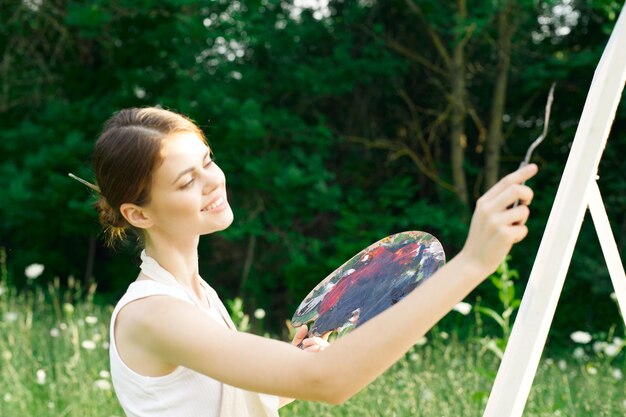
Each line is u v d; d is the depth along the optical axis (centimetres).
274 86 854
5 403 376
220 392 140
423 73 911
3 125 861
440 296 107
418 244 146
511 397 128
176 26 740
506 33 809
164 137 139
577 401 361
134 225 143
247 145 750
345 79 812
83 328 475
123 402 139
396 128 928
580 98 851
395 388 371
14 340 477
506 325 363
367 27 868
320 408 353
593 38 832
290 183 744
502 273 369
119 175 140
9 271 823
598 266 735
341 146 914
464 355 458
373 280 150
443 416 332
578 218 128
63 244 885
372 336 109
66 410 366
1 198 755
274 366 116
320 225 903
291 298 823
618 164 825
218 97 739
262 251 898
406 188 824
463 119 877
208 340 124
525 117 898
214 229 142
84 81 847
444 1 779
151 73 805
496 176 845
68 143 760
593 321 734
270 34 795
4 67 846
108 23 783
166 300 134
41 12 830
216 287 899
